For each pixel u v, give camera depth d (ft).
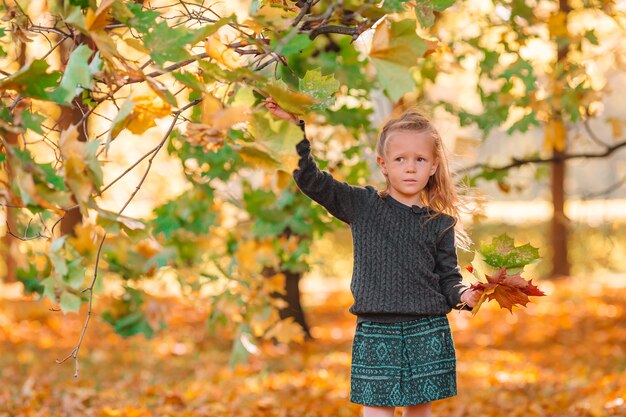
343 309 44.39
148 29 8.60
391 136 11.23
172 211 20.22
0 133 8.52
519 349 33.47
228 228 23.47
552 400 19.97
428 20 9.30
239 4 16.28
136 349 33.27
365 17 9.07
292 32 8.52
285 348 32.35
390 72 8.64
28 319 38.65
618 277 56.70
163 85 8.66
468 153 12.74
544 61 19.70
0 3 11.03
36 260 15.33
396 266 10.95
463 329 38.37
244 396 21.59
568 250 57.98
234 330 19.88
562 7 18.88
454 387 11.11
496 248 9.92
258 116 8.65
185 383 24.99
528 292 9.82
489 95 19.19
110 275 24.08
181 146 20.08
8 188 8.78
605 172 85.97
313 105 9.37
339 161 20.47
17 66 13.30
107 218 8.64
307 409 19.40
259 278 19.06
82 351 32.24
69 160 8.32
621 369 26.81
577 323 39.11
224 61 8.67
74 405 19.72
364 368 11.02
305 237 22.35
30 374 26.71
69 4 8.82
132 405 19.97
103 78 8.94
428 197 11.59
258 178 25.70
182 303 41.27
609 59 19.86
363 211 11.16
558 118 19.58
